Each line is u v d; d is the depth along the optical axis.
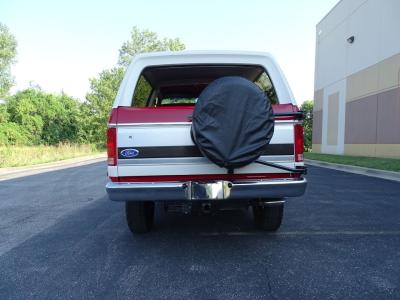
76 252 3.72
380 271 3.06
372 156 18.69
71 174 12.38
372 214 5.21
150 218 4.43
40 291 2.80
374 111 18.59
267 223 4.15
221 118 3.03
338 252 3.55
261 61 3.70
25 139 40.34
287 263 3.27
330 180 9.19
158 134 3.21
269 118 3.08
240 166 3.08
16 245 4.03
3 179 11.13
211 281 2.91
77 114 48.12
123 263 3.36
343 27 22.34
